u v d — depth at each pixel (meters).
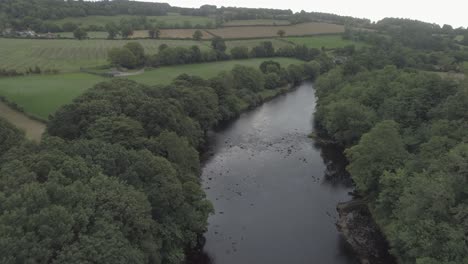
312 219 61.91
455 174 40.66
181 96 92.69
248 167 81.38
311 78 179.12
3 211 32.41
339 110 87.62
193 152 64.25
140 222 37.91
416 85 83.31
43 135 64.19
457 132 57.62
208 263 50.78
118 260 32.62
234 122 112.69
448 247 36.62
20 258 28.67
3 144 53.28
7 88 109.31
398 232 46.09
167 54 156.25
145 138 56.94
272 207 65.50
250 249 54.03
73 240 33.16
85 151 46.09
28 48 160.38
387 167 58.72
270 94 144.62
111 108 64.06
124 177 44.16
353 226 59.53
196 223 49.19
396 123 68.81
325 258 52.41
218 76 123.62
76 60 151.38
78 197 35.62
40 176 39.56
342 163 84.62
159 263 41.53
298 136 101.38
